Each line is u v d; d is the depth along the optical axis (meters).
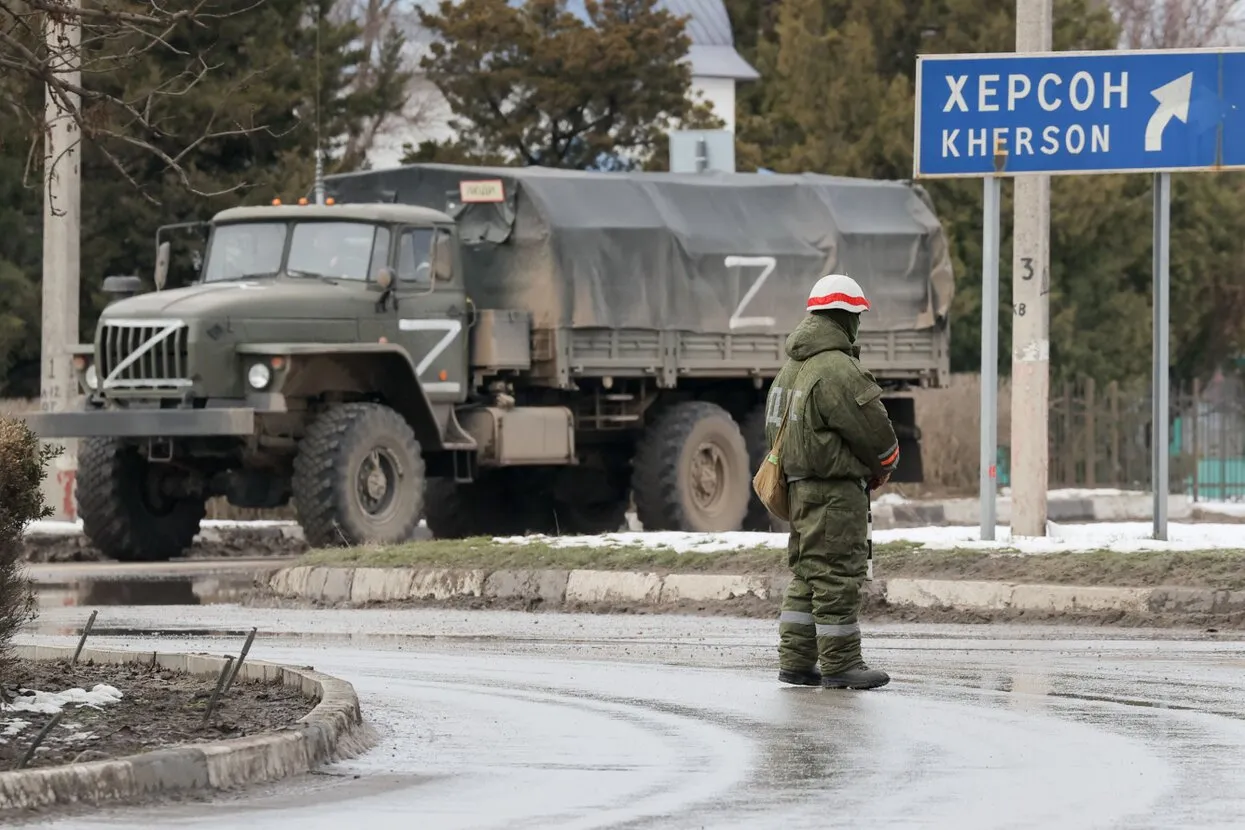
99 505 71.69
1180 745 28.30
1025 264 56.91
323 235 72.62
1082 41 140.50
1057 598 48.44
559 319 75.31
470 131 144.25
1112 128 55.53
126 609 53.53
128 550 72.44
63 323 80.50
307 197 75.94
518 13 145.12
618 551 55.62
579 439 81.38
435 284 73.62
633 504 90.06
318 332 70.38
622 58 141.88
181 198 111.69
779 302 81.25
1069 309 136.88
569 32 142.62
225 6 106.75
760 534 57.59
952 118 56.16
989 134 55.94
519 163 142.75
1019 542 53.19
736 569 53.19
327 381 70.56
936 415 118.81
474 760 27.34
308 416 71.00
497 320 74.62
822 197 82.75
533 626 48.25
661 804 23.70
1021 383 57.12
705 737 29.44
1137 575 49.00
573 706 33.09
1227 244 148.75
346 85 126.88
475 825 22.31
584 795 24.41
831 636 35.28
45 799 22.89
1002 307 135.38
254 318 69.19
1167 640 43.47
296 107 118.12
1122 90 55.47
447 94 144.25
